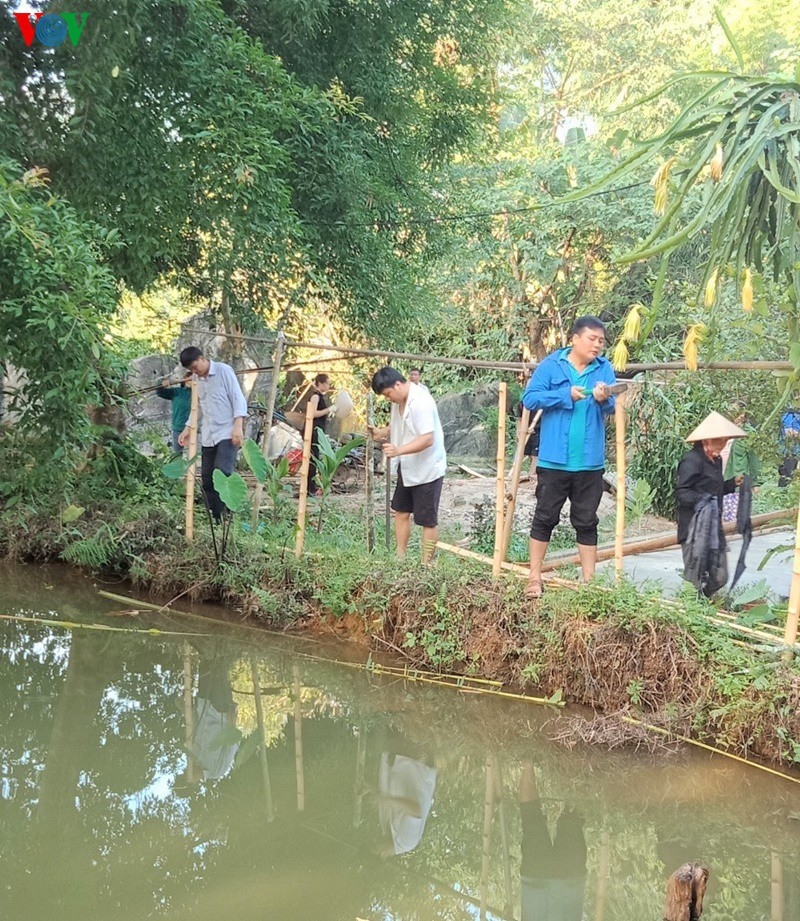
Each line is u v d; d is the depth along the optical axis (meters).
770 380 6.16
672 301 13.15
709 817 3.87
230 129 7.54
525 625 5.17
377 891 3.34
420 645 5.62
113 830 3.75
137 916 3.10
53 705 5.04
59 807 3.93
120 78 7.27
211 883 3.35
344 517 8.66
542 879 3.48
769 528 8.00
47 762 4.36
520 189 14.30
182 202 7.93
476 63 11.52
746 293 3.84
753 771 4.18
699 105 3.86
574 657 4.92
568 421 5.00
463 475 13.44
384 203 10.15
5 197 5.89
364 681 5.39
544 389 4.98
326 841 3.71
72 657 5.76
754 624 4.79
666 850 3.69
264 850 3.62
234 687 5.36
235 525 6.92
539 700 4.96
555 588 5.25
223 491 6.52
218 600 6.79
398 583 5.79
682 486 5.25
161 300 12.55
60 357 6.75
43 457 7.55
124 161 7.54
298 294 9.96
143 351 13.62
